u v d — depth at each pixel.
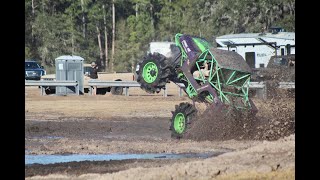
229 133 34.41
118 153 30.58
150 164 26.25
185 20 153.75
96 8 160.38
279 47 76.69
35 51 149.38
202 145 32.62
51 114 50.69
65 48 152.62
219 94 34.78
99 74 126.25
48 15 154.88
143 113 51.81
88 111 52.81
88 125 43.47
